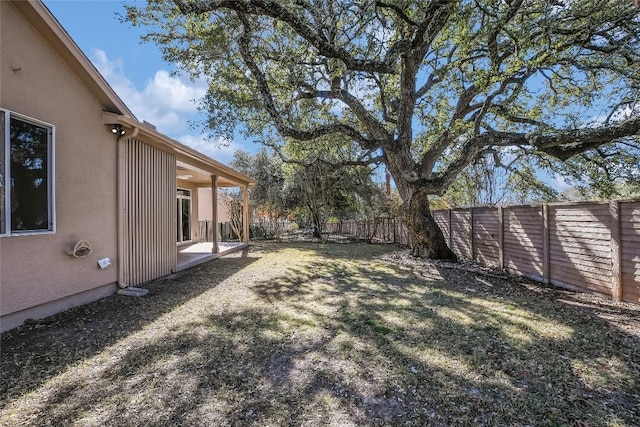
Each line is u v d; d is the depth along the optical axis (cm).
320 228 1608
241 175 1159
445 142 782
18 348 313
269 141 1137
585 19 588
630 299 429
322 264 827
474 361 284
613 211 449
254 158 1798
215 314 421
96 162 486
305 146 1070
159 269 659
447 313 415
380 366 277
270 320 396
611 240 453
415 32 499
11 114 356
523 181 989
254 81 722
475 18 661
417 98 916
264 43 726
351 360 288
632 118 489
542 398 229
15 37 361
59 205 419
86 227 465
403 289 549
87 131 469
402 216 894
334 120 1052
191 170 908
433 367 274
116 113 516
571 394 233
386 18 671
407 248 1178
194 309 443
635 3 211
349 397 233
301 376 262
